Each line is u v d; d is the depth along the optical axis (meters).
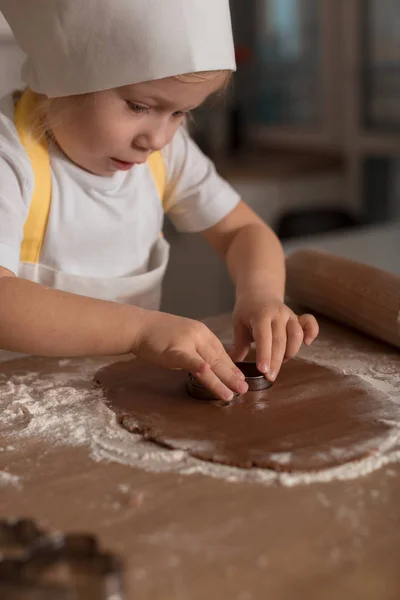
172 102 0.76
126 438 0.61
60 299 0.70
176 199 1.06
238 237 1.01
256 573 0.42
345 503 0.50
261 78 2.90
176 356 0.67
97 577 0.40
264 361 0.71
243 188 2.35
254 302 0.81
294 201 2.49
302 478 0.53
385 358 0.80
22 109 0.86
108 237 0.94
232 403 0.67
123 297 0.95
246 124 2.96
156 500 0.50
